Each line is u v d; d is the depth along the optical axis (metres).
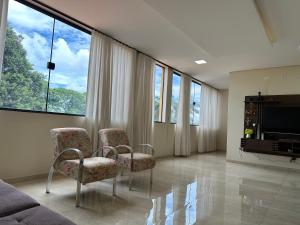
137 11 3.30
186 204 2.68
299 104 5.44
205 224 2.17
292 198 3.12
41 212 1.11
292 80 5.63
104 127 4.08
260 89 6.02
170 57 5.33
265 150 5.47
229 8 2.81
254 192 3.34
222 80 7.59
